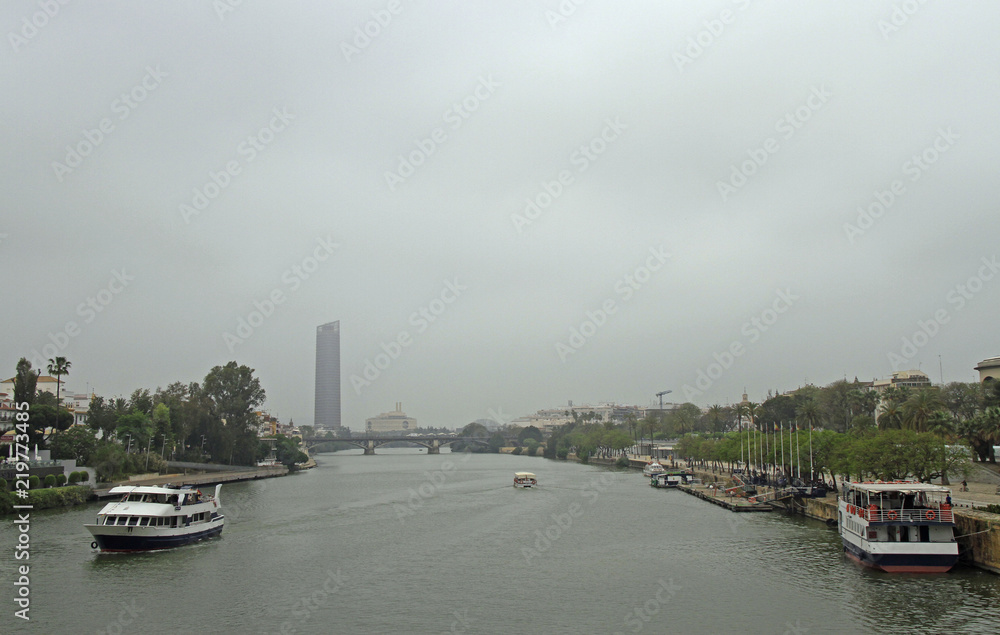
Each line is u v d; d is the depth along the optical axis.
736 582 78.62
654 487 194.25
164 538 96.56
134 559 91.12
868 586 74.50
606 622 65.81
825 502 118.12
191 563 89.38
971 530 80.31
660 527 117.75
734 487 162.25
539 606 70.94
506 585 79.00
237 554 95.31
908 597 70.12
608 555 94.62
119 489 99.81
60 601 72.25
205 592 75.88
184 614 68.31
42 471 144.75
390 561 91.56
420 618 67.25
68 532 106.31
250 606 71.06
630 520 126.62
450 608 70.38
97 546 94.31
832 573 81.06
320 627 64.75
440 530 116.31
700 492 165.50
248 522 124.50
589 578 81.88
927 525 78.69
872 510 80.06
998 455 148.38
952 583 74.31
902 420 154.50
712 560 90.00
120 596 74.19
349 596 74.62
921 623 63.03
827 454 136.00
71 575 82.56
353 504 152.50
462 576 83.25
